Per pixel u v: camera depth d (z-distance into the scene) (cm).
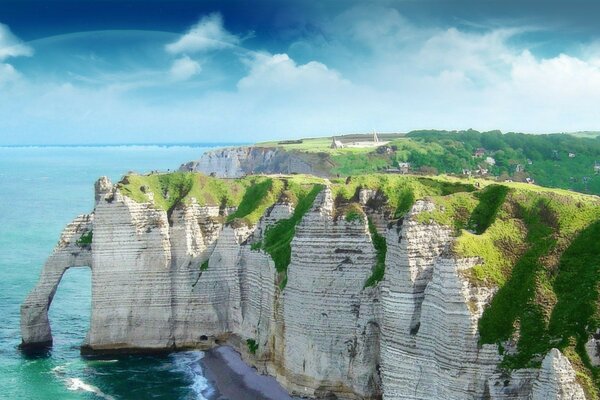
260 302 9088
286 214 9494
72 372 9131
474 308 5950
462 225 6950
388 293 6669
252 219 10138
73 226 10206
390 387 6588
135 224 9794
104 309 9775
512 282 6156
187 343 9988
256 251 9325
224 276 10038
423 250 6588
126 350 9844
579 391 5088
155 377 8981
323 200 7806
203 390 8581
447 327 5975
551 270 6134
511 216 6831
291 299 7975
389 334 6619
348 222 7669
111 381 8856
